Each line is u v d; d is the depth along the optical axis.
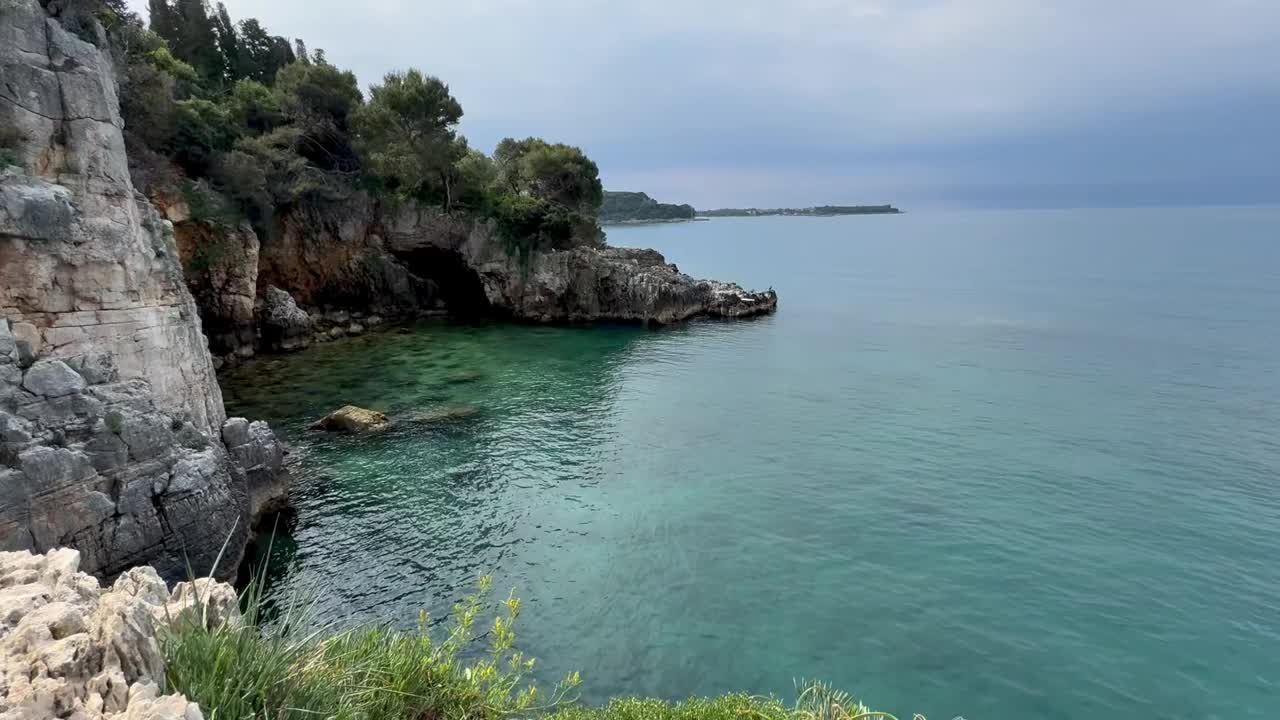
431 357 50.44
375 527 23.36
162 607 6.72
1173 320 66.69
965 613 18.83
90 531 15.62
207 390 24.50
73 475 15.40
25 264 17.27
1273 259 128.75
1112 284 96.69
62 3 21.84
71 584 6.84
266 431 24.33
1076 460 30.41
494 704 8.23
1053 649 17.34
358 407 36.12
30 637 5.23
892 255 162.12
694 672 16.41
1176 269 115.06
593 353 54.22
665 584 20.22
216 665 5.69
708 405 39.81
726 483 27.98
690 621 18.42
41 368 15.65
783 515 24.94
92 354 17.73
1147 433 33.94
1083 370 47.66
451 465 29.03
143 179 40.44
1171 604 19.23
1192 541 22.84
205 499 17.95
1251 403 38.97
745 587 20.08
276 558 21.16
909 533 23.55
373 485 26.77
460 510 24.86
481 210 68.19
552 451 31.38
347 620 18.14
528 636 17.64
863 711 10.19
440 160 65.31
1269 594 19.69
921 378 46.31
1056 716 15.13
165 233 23.78
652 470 29.36
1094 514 24.97
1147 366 48.38
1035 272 116.44
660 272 73.31
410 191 65.44
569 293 69.44
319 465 28.48
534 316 69.06
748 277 114.12
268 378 42.31
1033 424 35.72
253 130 58.94
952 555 22.00
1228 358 50.25
